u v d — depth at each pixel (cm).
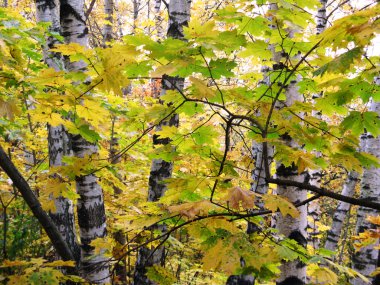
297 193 254
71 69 261
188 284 482
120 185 234
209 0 804
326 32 113
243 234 102
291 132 164
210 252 96
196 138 181
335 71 108
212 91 113
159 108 168
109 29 847
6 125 296
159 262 302
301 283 251
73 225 359
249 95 190
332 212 1226
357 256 403
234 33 127
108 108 254
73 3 277
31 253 422
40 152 540
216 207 106
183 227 118
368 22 101
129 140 405
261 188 353
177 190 141
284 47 174
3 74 180
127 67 143
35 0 403
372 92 146
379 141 365
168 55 126
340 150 158
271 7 214
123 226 229
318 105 170
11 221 396
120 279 399
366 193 391
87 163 164
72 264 161
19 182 164
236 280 376
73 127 170
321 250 216
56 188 165
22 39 239
